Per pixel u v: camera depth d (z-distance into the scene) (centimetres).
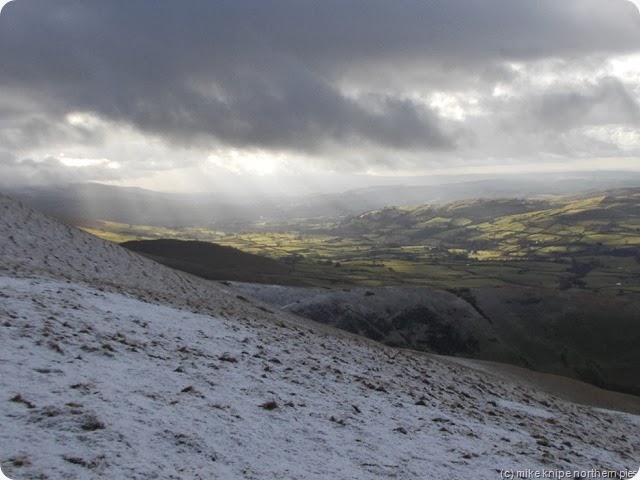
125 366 1362
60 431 908
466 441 1469
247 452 1040
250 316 3372
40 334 1420
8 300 1739
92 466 827
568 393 5009
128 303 2380
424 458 1246
